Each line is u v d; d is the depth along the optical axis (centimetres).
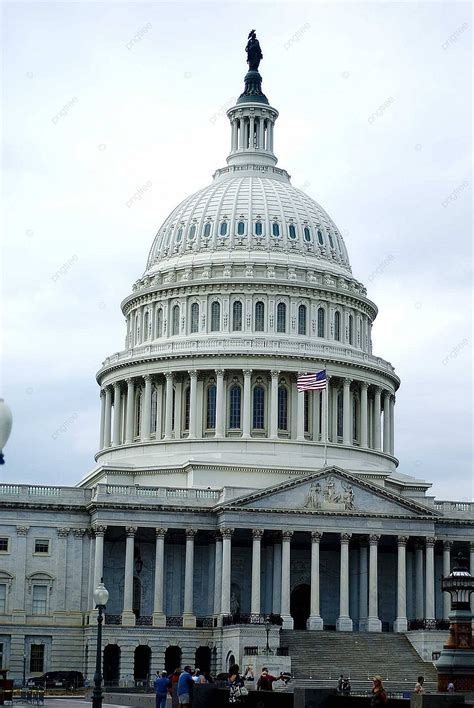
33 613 14125
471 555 15250
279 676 11394
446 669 7681
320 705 6956
